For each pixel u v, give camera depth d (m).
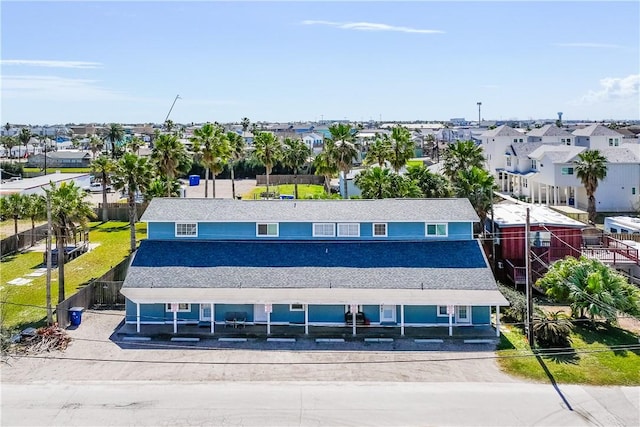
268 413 25.27
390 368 29.89
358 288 34.75
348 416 24.98
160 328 35.53
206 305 36.38
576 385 27.80
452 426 24.12
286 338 33.84
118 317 37.56
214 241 39.47
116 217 79.81
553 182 71.00
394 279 35.34
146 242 39.28
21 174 126.75
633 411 25.23
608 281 35.50
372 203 41.47
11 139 184.75
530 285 32.22
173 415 25.08
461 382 28.25
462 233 39.03
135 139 137.00
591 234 56.31
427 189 54.69
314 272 36.09
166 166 64.81
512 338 33.78
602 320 36.47
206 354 31.72
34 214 58.84
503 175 93.75
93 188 105.25
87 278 47.97
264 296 34.25
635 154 72.31
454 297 33.94
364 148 128.75
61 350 32.00
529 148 87.25
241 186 112.50
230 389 27.55
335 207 41.00
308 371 29.58
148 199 69.38
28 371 29.47
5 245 57.12
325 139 72.31
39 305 40.03
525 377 28.73
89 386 27.80
